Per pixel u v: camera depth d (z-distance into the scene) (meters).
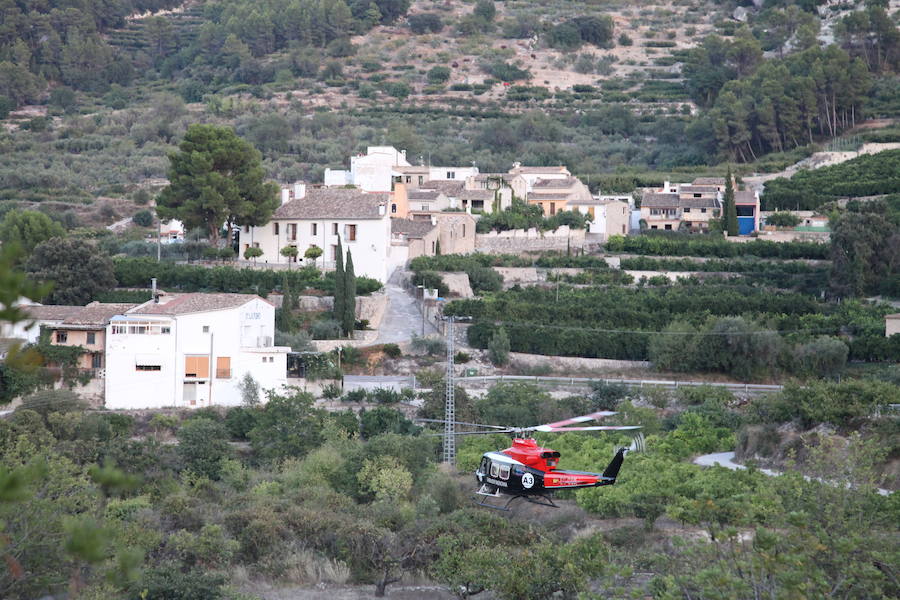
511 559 195.88
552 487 167.00
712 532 144.62
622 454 169.88
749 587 128.25
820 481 170.75
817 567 140.25
